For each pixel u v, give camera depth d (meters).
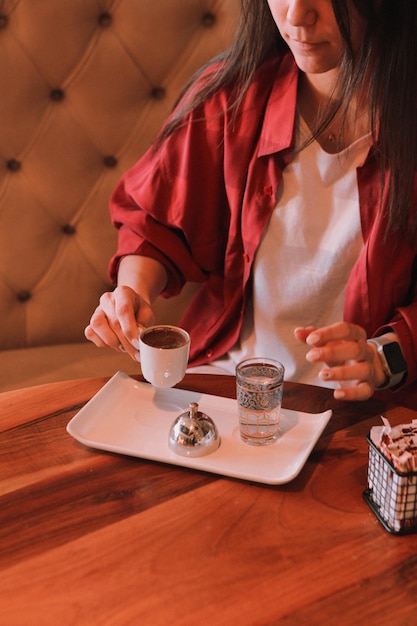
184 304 1.96
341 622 0.84
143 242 1.54
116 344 1.28
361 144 1.35
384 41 1.21
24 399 1.23
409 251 1.38
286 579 0.89
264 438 1.12
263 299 1.50
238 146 1.45
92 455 1.10
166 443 1.13
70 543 0.94
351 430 1.16
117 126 1.82
